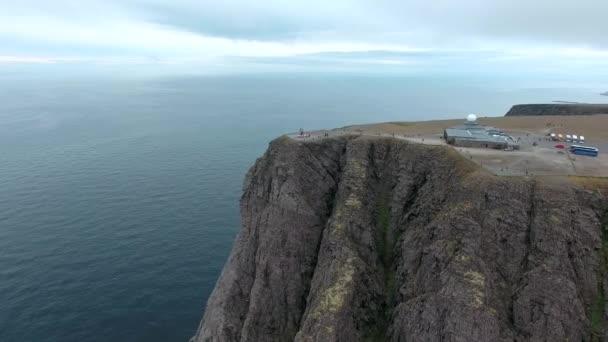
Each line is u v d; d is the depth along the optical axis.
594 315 57.75
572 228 62.22
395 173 86.06
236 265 83.56
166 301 101.44
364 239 77.62
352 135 95.75
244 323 76.06
